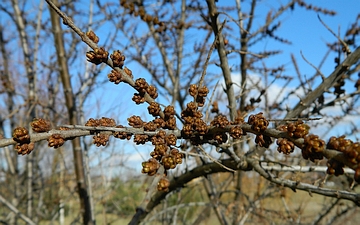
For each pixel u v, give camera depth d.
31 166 5.19
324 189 1.63
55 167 6.54
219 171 2.33
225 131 1.48
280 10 4.25
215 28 2.26
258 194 4.49
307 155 1.14
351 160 1.00
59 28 3.87
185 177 2.55
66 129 1.50
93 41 1.54
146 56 4.88
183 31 3.85
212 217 6.50
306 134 1.18
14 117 6.07
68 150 6.73
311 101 2.61
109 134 1.49
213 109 2.85
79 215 4.62
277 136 1.26
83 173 3.55
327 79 2.57
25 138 1.31
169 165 1.32
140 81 1.61
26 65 4.91
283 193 4.07
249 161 2.05
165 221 4.64
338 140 1.08
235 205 4.17
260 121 1.31
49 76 5.47
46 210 6.28
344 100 2.90
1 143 1.31
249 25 4.19
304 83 3.92
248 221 4.64
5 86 4.82
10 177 5.95
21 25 5.12
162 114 1.62
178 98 4.53
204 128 1.54
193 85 1.71
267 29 4.40
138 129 1.49
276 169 2.29
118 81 1.58
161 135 1.48
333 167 1.06
